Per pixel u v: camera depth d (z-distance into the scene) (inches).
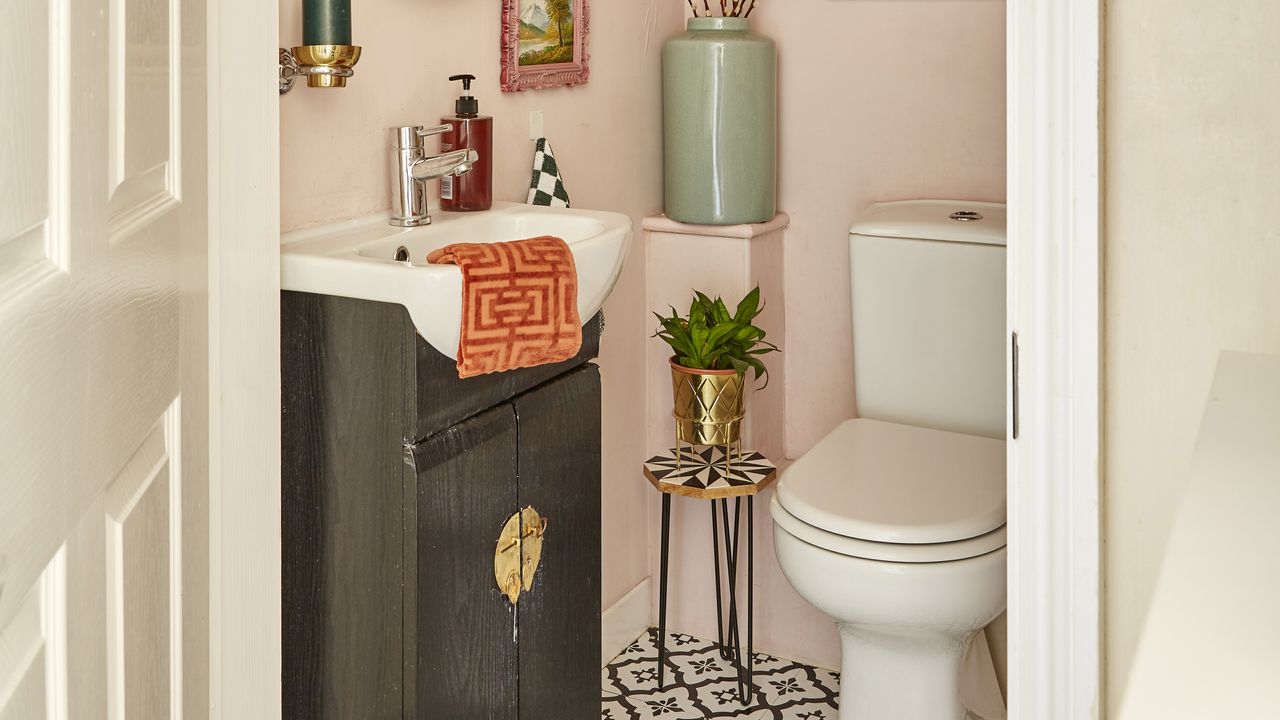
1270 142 49.3
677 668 100.8
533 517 66.7
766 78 98.6
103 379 34.9
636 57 99.0
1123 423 53.4
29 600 30.0
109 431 35.5
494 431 62.7
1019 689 55.6
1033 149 51.1
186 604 45.5
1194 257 51.1
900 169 101.3
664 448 105.0
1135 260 52.0
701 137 97.9
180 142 44.2
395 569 58.7
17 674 28.7
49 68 30.9
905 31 99.3
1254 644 20.7
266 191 52.8
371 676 60.6
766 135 99.5
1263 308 50.5
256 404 52.9
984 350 90.1
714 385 89.0
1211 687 19.2
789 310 107.3
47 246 31.2
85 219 33.2
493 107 82.2
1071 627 54.1
